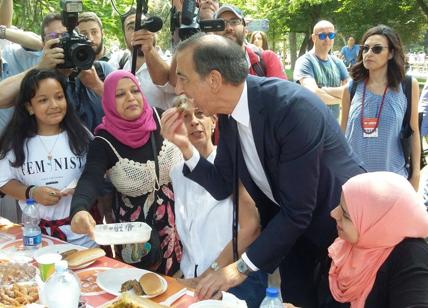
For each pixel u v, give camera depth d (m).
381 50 2.75
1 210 2.99
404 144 2.85
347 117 3.04
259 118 1.70
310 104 1.69
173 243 2.48
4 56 3.10
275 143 1.70
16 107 2.42
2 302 1.58
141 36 2.72
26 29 4.89
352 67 2.97
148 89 3.08
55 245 2.16
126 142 2.38
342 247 1.64
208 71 1.61
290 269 2.13
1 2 3.53
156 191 2.48
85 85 2.80
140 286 1.71
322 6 22.22
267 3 23.42
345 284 1.60
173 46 2.88
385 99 2.80
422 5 18.97
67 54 2.48
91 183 2.26
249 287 2.11
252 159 1.89
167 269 2.45
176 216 2.34
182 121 2.04
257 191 2.02
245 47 3.15
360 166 1.86
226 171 2.05
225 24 2.77
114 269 1.88
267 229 1.75
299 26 23.34
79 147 2.48
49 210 2.40
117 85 2.34
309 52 4.14
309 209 1.71
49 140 2.44
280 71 3.24
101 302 1.67
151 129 2.42
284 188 1.71
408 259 1.44
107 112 2.39
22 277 1.76
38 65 2.50
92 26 3.22
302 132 1.64
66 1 2.44
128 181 2.40
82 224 1.96
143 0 2.70
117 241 1.81
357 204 1.50
